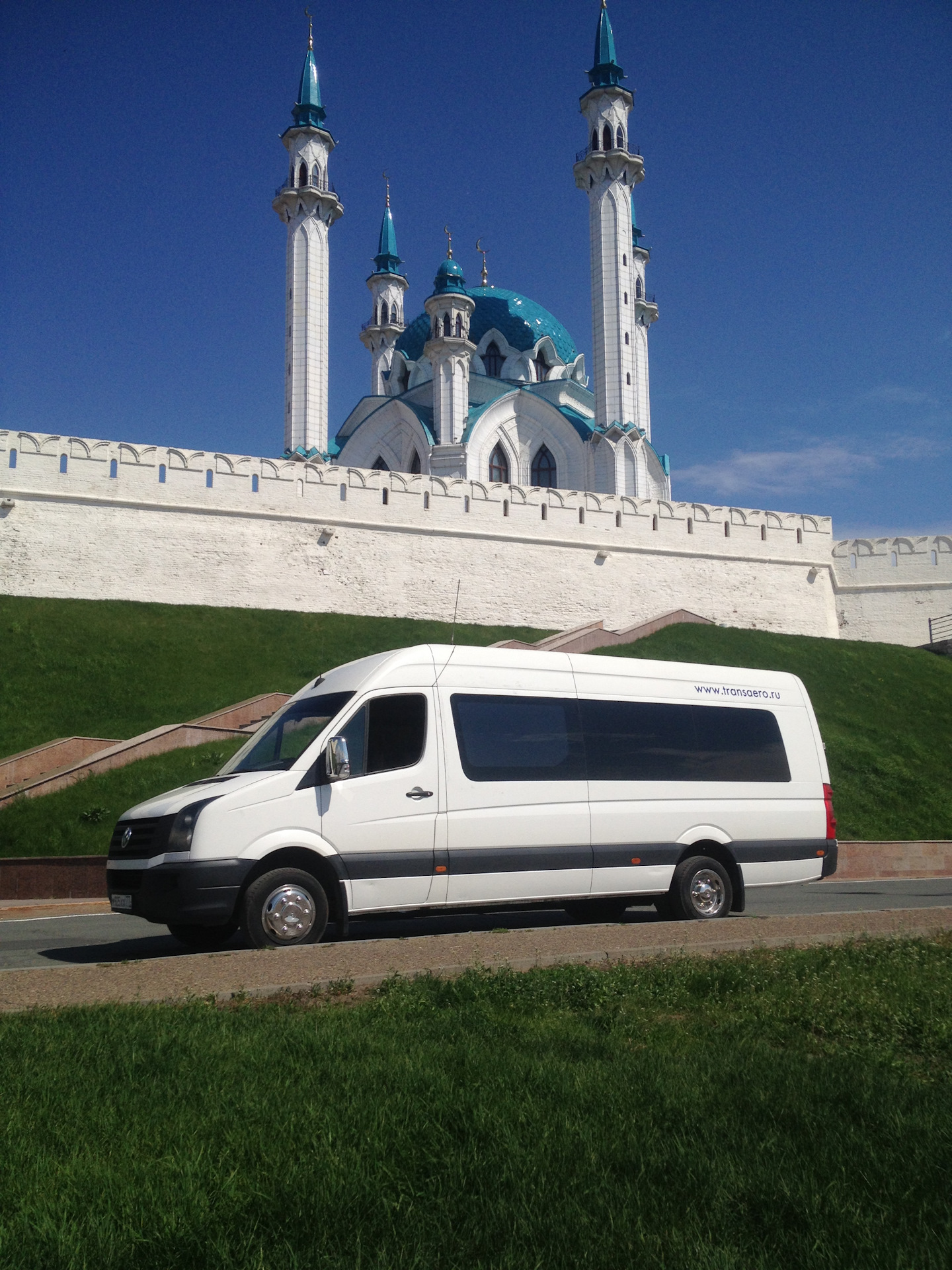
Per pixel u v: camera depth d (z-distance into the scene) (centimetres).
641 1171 382
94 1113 448
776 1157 400
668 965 779
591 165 5612
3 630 3253
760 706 1291
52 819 2155
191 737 2572
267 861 970
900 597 4922
